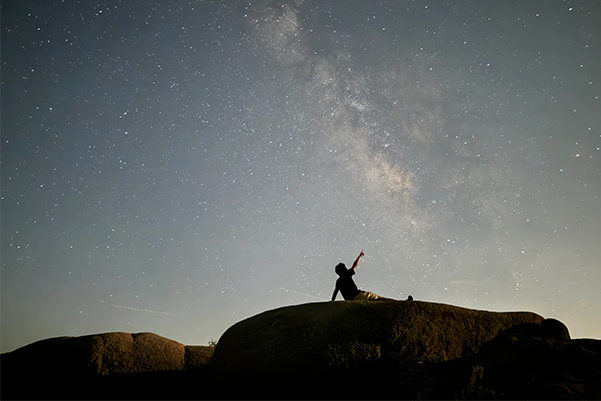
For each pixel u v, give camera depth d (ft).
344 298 24.08
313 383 18.08
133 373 22.93
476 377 17.63
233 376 18.81
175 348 24.90
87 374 22.15
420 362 19.04
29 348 22.88
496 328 21.31
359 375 18.21
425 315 20.08
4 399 21.39
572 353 18.47
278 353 18.66
